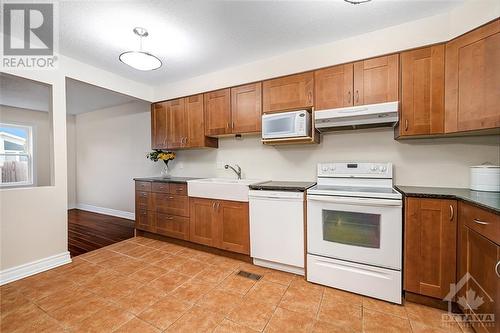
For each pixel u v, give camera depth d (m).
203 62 2.72
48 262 2.35
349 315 1.64
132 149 4.36
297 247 2.17
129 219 4.41
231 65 2.81
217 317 1.62
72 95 3.85
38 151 4.85
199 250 2.86
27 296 1.87
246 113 2.74
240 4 1.73
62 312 1.67
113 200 4.72
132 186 4.40
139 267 2.39
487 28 1.60
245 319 1.60
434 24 1.87
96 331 1.49
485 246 1.28
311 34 2.14
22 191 2.21
